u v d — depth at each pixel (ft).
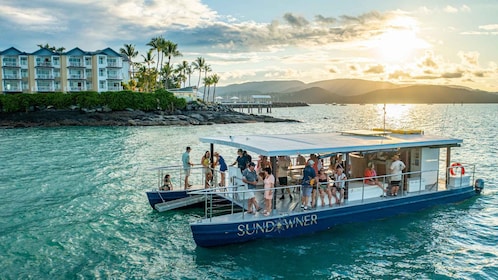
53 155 122.62
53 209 62.13
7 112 259.80
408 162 61.93
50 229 52.80
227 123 296.51
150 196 61.41
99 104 273.13
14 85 329.93
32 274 39.81
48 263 42.37
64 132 208.13
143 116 273.54
